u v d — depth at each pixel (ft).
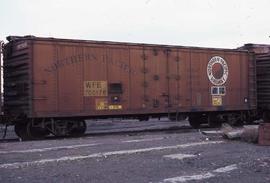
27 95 61.82
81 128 67.67
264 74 86.89
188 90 76.43
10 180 30.96
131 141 54.08
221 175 32.32
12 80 65.16
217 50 80.48
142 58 71.46
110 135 66.59
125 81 69.77
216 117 82.38
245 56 84.79
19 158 40.68
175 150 45.06
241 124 86.07
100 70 67.46
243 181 30.25
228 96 81.76
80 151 44.86
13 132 84.84
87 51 66.44
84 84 66.03
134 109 70.49
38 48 62.23
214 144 49.75
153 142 52.24
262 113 88.63
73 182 30.14
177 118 76.43
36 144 52.24
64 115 64.28
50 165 36.63
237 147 47.32
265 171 33.65
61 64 64.13
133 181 30.37
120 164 36.86
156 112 72.74
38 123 63.77
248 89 84.89
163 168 35.04
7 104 65.77
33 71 61.77
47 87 62.90
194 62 77.36
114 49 68.85
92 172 33.47
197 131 71.82
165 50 73.97
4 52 66.18
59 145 50.75
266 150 45.03
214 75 79.82
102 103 67.51
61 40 64.23
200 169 34.60
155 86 72.74
